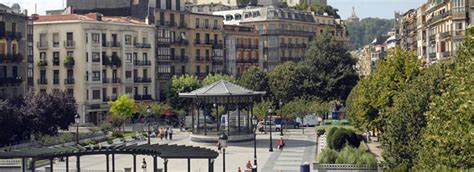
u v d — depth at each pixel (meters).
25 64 114.00
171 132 108.00
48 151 58.66
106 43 137.88
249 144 98.75
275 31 187.38
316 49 150.00
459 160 40.06
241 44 179.00
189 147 62.53
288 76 146.12
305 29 199.88
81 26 133.25
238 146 96.38
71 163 78.44
